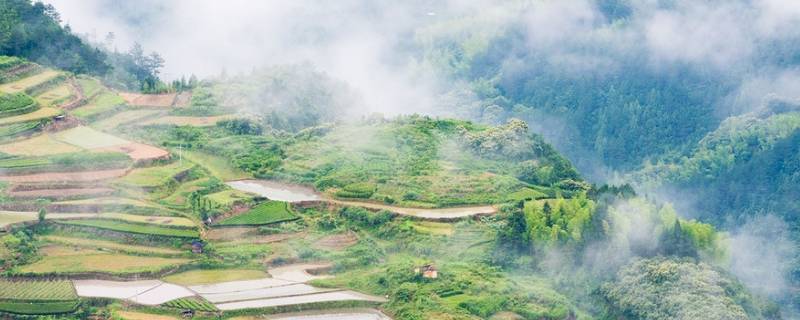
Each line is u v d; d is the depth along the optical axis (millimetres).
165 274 196125
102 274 190875
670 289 195625
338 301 191125
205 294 191000
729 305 191625
